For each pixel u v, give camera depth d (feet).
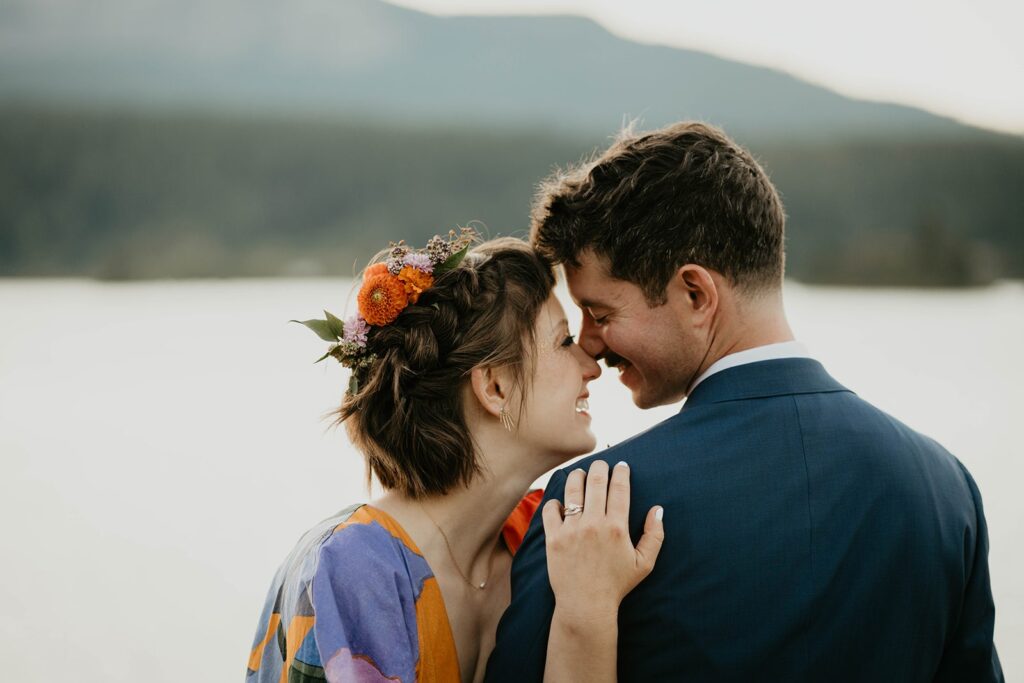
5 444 22.20
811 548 4.59
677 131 5.30
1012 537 14.92
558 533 4.83
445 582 5.54
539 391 5.57
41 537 15.97
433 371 5.47
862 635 4.57
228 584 14.07
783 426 4.78
